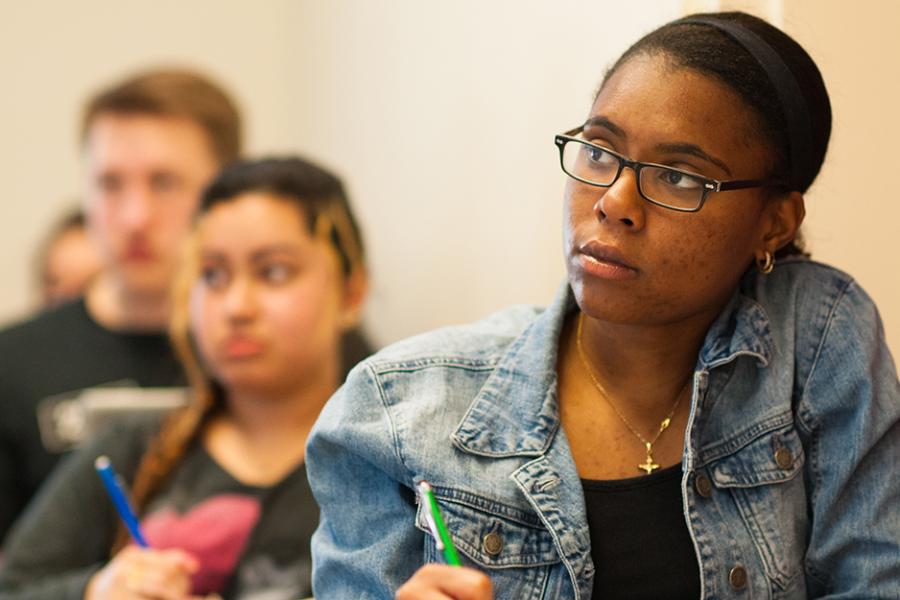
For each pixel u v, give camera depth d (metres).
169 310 3.84
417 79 3.80
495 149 3.23
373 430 1.70
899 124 2.25
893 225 2.27
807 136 1.68
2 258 5.36
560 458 1.70
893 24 2.23
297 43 5.08
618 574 1.67
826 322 1.80
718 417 1.76
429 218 3.72
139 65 5.29
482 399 1.75
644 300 1.60
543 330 1.79
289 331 2.82
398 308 4.00
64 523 2.92
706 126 1.59
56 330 3.93
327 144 4.73
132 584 2.51
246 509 2.76
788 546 1.73
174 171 4.08
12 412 3.83
